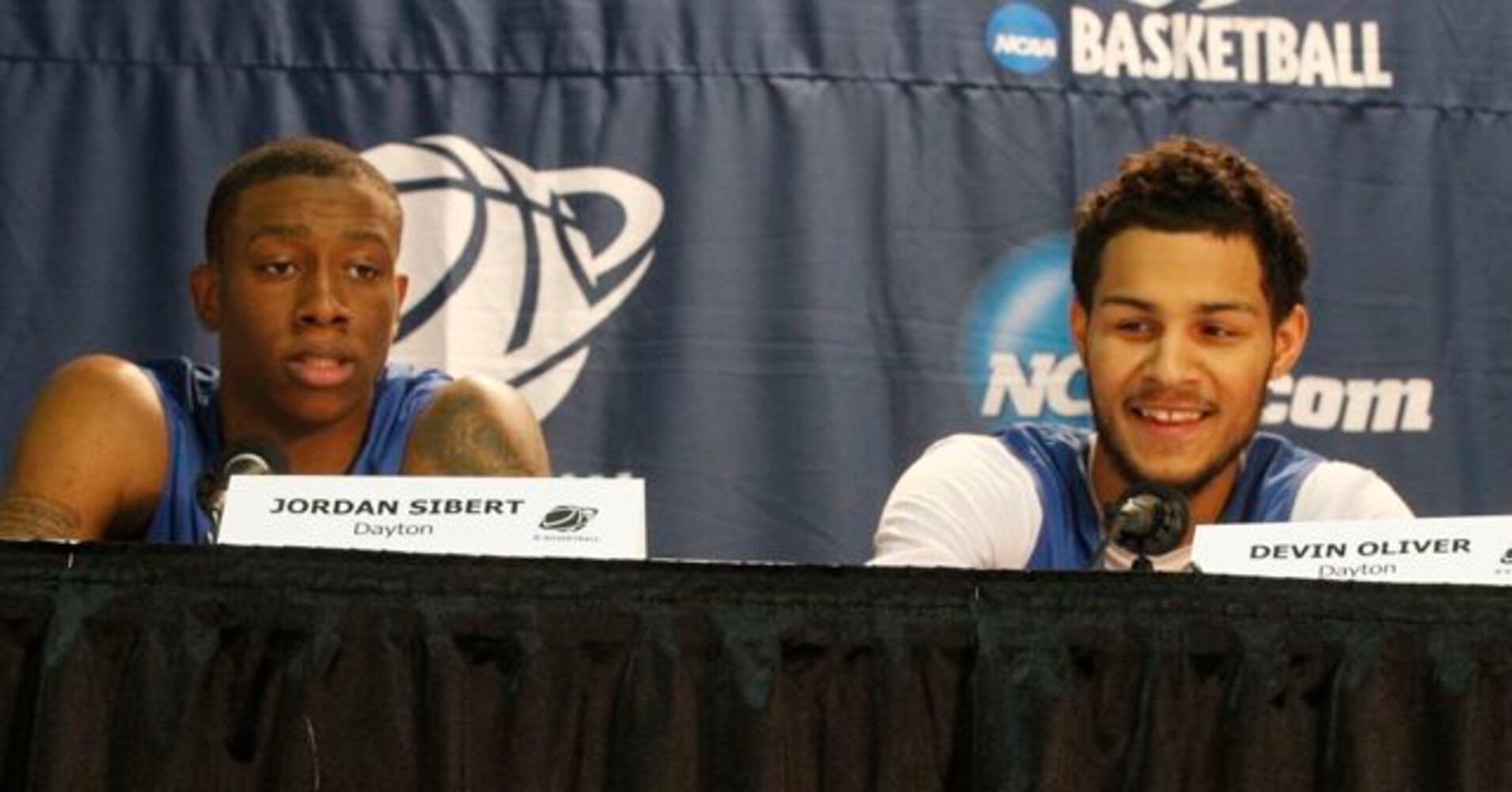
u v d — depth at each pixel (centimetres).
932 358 541
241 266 531
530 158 543
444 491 346
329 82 544
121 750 317
